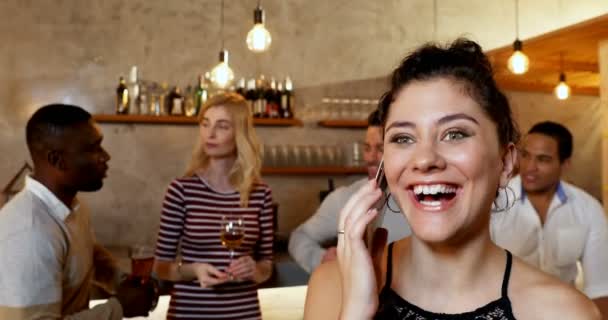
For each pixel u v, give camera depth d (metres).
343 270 0.88
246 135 2.32
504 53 4.52
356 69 5.12
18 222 1.50
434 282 0.88
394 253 0.95
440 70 0.85
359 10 5.16
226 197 2.29
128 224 4.55
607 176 4.09
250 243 2.31
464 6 5.48
